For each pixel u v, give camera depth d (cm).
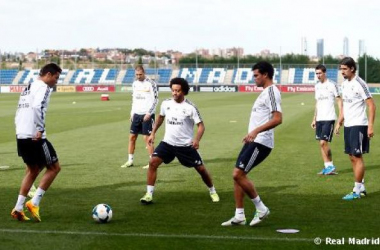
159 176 1203
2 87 7338
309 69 7931
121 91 7544
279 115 771
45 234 741
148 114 1327
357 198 967
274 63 8544
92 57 10512
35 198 814
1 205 923
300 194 1008
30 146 821
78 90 7575
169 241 707
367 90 963
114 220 817
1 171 1266
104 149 1648
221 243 698
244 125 2445
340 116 1186
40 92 812
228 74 8062
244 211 875
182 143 946
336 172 1245
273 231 754
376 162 1388
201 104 4169
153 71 8112
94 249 676
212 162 1398
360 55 7812
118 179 1168
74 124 2477
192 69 8219
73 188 1070
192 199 970
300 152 1572
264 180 1149
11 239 718
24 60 9806
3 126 2384
